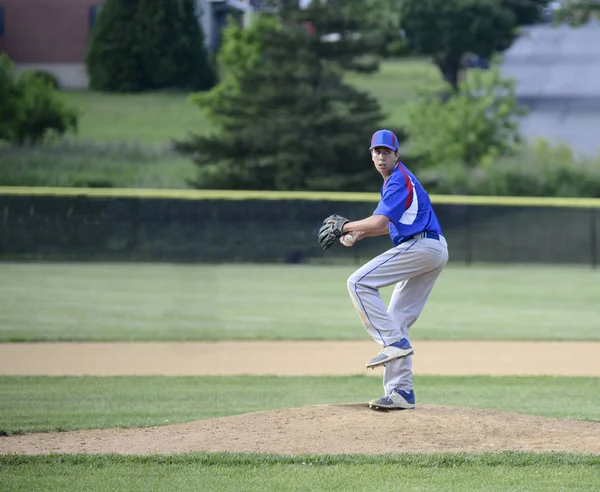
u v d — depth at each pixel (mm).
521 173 163750
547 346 47156
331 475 18094
